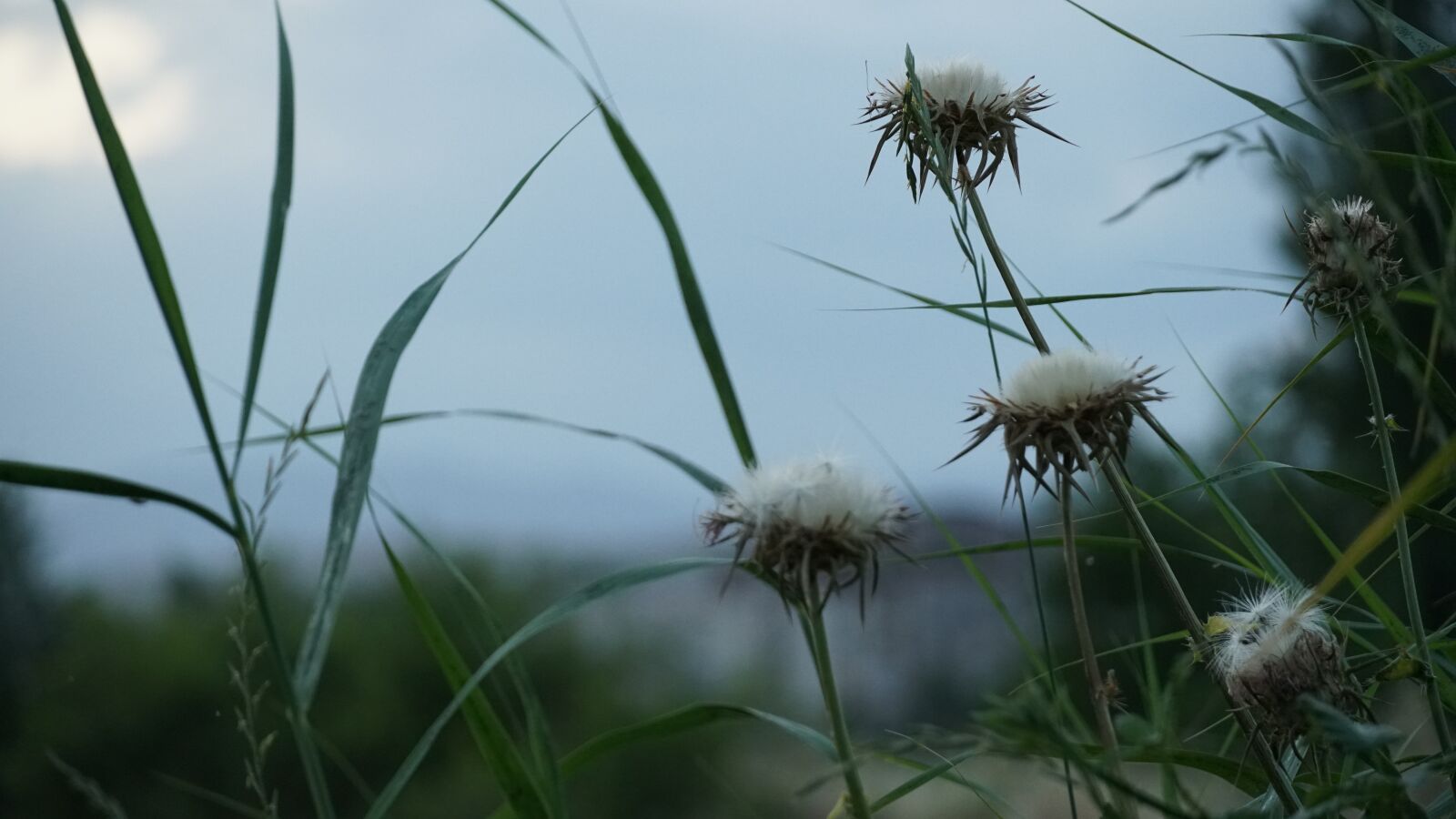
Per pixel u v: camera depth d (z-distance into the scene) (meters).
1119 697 1.00
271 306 0.99
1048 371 1.03
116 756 7.02
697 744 6.92
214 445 0.98
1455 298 0.93
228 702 7.07
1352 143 0.94
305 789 7.11
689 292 1.08
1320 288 1.05
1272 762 1.01
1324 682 1.00
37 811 7.20
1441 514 1.03
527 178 1.05
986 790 1.06
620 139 1.07
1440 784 1.05
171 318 0.98
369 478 1.00
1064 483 1.03
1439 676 1.05
